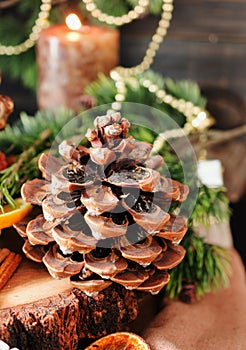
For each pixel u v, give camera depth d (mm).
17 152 409
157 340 344
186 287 376
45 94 481
